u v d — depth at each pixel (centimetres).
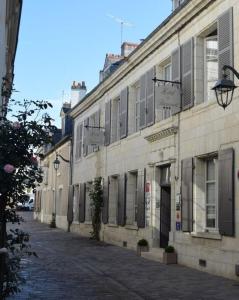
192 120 1393
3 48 1077
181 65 1480
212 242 1250
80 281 1120
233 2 1224
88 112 2716
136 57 1853
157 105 1467
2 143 664
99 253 1741
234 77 1189
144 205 1738
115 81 2158
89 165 2616
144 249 1669
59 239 2391
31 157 680
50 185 3862
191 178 1366
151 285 1069
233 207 1152
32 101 816
